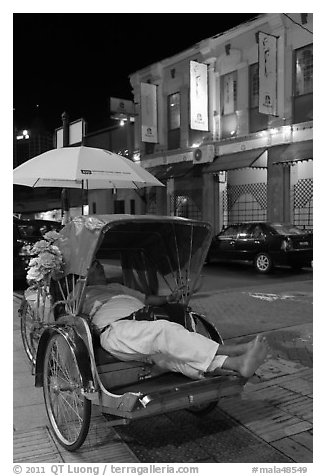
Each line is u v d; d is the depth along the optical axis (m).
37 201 28.67
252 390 4.44
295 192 15.66
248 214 17.75
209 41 17.83
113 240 4.25
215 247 14.08
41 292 4.37
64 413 3.73
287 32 15.38
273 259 12.58
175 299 4.19
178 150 20.11
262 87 15.15
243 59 16.94
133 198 23.06
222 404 4.16
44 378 3.77
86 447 3.47
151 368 3.74
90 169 4.75
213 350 3.32
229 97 17.88
